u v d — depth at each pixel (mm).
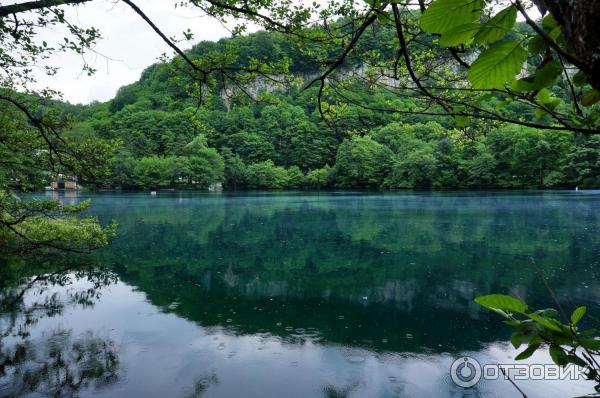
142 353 6145
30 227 12367
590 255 12227
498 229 17594
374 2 1224
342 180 64500
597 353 941
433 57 1998
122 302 8641
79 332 6922
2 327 7164
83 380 5359
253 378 5434
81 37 4133
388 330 7035
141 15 3510
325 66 3156
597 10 455
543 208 25703
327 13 3512
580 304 8008
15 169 6797
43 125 5871
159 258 13328
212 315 7848
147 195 51562
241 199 43375
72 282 10195
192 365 5770
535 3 589
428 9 640
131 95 95562
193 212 28703
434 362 5863
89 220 14328
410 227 18969
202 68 4348
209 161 68375
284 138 81688
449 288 9391
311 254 13734
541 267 10961
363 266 11812
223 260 13055
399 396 5020
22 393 5055
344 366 5742
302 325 7309
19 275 10734
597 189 40312
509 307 975
